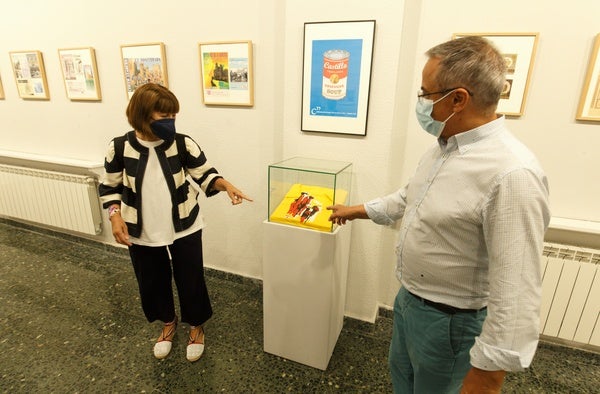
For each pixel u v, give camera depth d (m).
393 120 1.82
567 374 1.76
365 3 1.59
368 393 1.64
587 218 1.69
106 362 1.78
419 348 1.05
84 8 2.39
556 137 1.63
